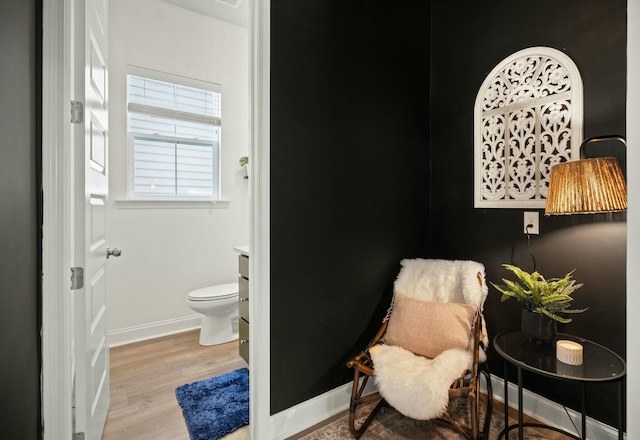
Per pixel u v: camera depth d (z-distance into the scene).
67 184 1.17
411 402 1.36
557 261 1.69
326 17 1.79
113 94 2.75
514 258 1.87
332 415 1.83
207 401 1.94
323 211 1.79
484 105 1.99
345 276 1.89
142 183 2.95
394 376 1.45
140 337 2.88
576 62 1.60
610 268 1.51
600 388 1.55
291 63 1.66
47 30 1.12
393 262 2.13
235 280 3.36
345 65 1.87
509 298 1.89
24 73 1.01
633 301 0.69
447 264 1.93
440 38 2.25
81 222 1.21
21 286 1.00
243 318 2.27
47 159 1.13
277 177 1.62
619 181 1.26
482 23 2.00
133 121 2.89
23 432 1.02
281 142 1.63
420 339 1.68
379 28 2.03
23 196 1.01
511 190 1.86
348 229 1.90
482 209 2.02
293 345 1.69
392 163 2.11
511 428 1.53
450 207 2.20
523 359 1.36
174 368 2.36
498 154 1.92
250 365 1.63
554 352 1.41
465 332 1.65
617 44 1.47
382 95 2.05
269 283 1.60
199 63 3.15
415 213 2.24
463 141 2.12
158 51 2.94
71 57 1.19
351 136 1.91
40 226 1.13
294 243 1.69
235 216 3.36
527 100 1.78
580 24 1.59
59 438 1.16
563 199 1.34
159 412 1.84
